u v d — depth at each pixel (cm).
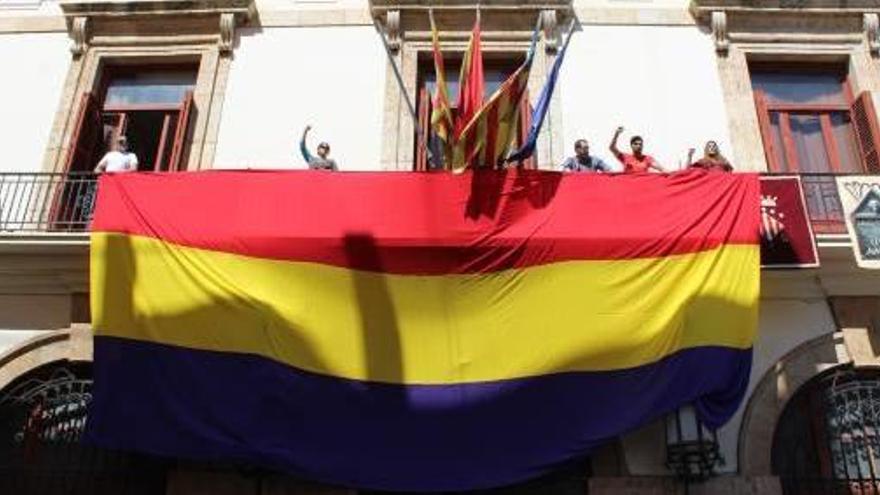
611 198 1005
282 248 984
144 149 1269
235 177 1023
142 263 983
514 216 998
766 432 988
